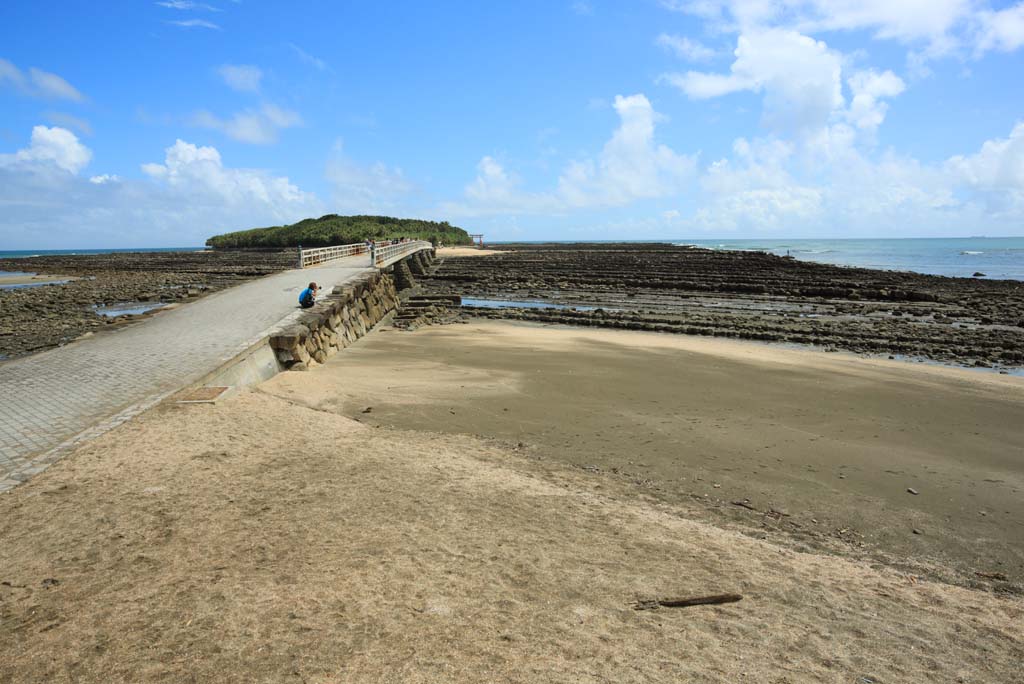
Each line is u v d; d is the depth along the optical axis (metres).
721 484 8.52
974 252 115.44
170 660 3.67
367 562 5.04
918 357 19.70
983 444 10.45
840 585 5.59
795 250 128.50
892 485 8.66
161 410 9.05
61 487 6.30
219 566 4.87
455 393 12.90
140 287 42.28
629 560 5.61
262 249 119.00
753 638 4.41
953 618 5.14
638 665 3.88
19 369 11.54
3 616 4.16
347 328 20.47
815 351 20.61
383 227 118.19
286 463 7.40
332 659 3.71
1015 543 7.07
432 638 4.01
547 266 64.81
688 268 58.25
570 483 7.98
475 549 5.49
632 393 13.48
